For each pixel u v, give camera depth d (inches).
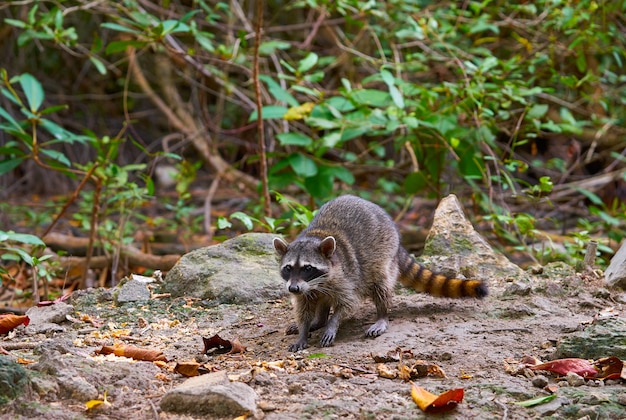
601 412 177.3
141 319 259.9
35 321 258.1
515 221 346.3
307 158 425.7
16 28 637.3
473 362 210.8
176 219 549.3
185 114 591.5
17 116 644.7
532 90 383.6
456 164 471.8
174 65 588.7
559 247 386.6
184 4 652.7
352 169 510.3
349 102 406.3
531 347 221.9
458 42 481.7
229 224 308.2
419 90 402.3
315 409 178.4
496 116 415.5
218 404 177.0
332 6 436.5
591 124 478.9
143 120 717.9
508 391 189.0
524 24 461.1
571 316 249.8
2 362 181.0
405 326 246.1
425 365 201.2
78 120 698.2
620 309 256.7
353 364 213.3
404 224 521.0
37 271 338.6
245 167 650.8
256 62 395.9
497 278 285.4
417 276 266.7
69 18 658.8
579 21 438.3
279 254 255.8
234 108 648.4
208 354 228.7
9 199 631.2
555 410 179.5
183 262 294.2
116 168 395.2
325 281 242.5
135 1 474.0
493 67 421.7
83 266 419.8
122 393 187.6
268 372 205.0
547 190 354.9
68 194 631.2
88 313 273.0
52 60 692.1
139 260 415.8
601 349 209.0
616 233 423.5
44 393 183.3
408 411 178.4
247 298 277.0
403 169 543.8
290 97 409.7
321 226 263.6
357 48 529.3
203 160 626.2
